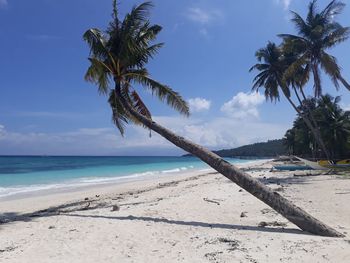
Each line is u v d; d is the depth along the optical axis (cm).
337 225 1012
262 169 4438
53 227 988
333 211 1247
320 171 3375
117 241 819
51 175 4072
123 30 1447
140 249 755
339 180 2453
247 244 773
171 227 967
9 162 8919
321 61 3195
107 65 1464
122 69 1455
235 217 1132
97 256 711
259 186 1023
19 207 1644
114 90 1571
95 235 874
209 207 1324
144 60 1509
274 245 761
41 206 1670
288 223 1021
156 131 1277
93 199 1870
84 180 3381
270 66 4053
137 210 1270
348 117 5497
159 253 724
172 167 6944
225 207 1325
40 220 1133
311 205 1384
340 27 3231
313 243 772
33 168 5791
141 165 7856
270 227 977
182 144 1188
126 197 1881
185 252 726
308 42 3297
